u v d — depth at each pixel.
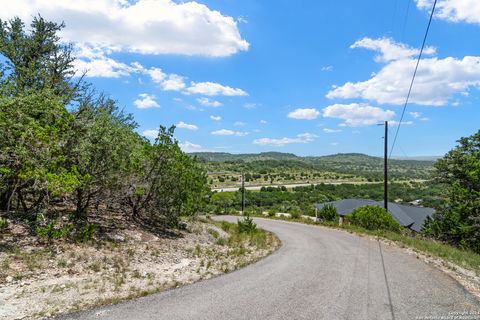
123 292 6.14
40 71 11.43
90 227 9.41
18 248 7.46
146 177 12.47
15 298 5.39
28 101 8.10
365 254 11.89
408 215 34.59
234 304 5.79
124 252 9.00
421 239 19.03
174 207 13.71
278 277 7.94
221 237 15.20
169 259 9.34
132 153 10.80
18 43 12.12
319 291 6.79
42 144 7.95
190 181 13.86
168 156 12.64
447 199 21.61
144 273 7.63
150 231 12.30
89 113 10.29
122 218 13.07
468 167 21.25
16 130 7.80
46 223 9.19
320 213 33.34
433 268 9.49
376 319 5.30
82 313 5.05
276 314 5.39
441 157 23.45
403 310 5.74
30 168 7.87
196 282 7.17
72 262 7.46
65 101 11.09
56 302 5.38
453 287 7.31
